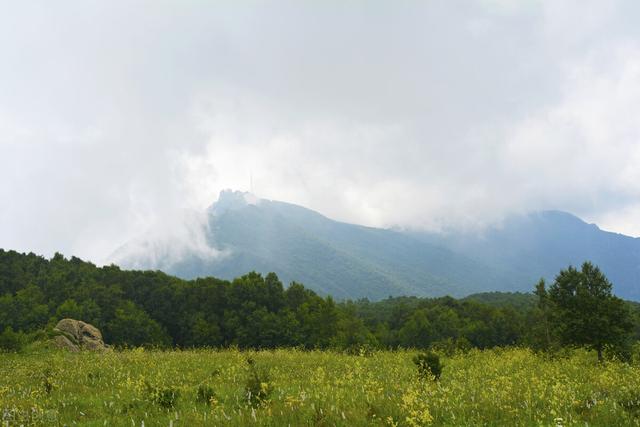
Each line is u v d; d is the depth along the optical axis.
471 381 15.02
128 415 10.84
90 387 15.87
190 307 86.38
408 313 120.75
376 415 9.48
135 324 74.00
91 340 37.94
